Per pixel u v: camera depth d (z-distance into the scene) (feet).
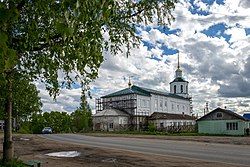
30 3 15.19
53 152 79.82
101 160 64.39
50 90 25.89
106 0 10.68
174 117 281.13
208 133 207.00
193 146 100.42
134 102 276.41
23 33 19.10
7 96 36.32
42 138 147.54
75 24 10.75
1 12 9.41
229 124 204.23
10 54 9.21
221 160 64.54
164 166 56.18
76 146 97.09
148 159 65.16
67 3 10.03
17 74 24.63
